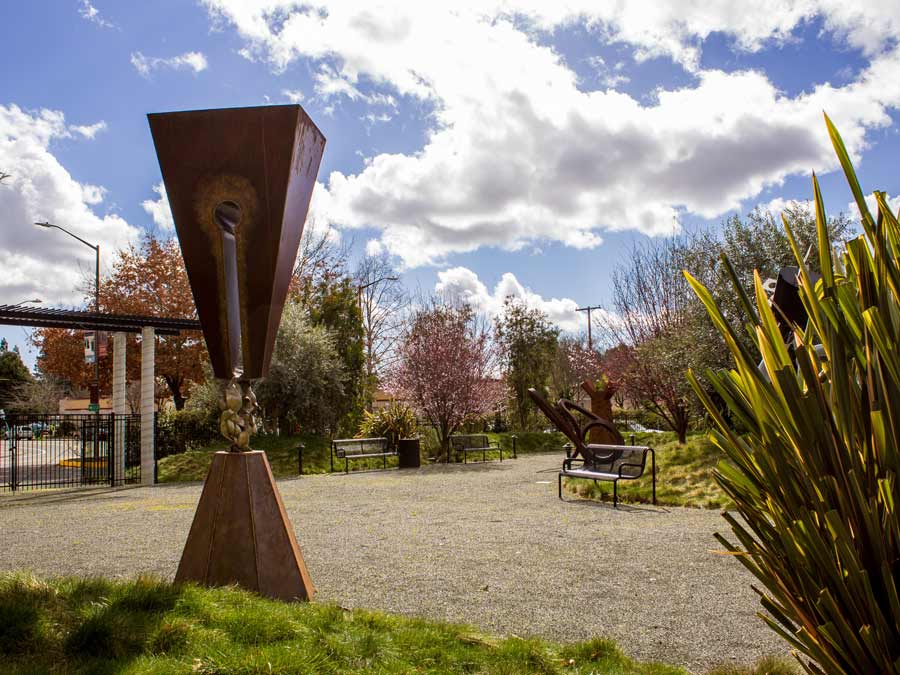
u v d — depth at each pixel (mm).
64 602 3301
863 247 1398
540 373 35125
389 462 18109
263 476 4461
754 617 4188
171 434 17969
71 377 28578
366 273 33875
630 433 21750
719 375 1610
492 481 13406
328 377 19328
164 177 4422
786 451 1465
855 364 1441
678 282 18781
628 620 4156
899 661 1242
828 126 1370
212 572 4238
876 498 1353
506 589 4902
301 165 4496
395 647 3283
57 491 12898
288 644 3160
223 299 4477
